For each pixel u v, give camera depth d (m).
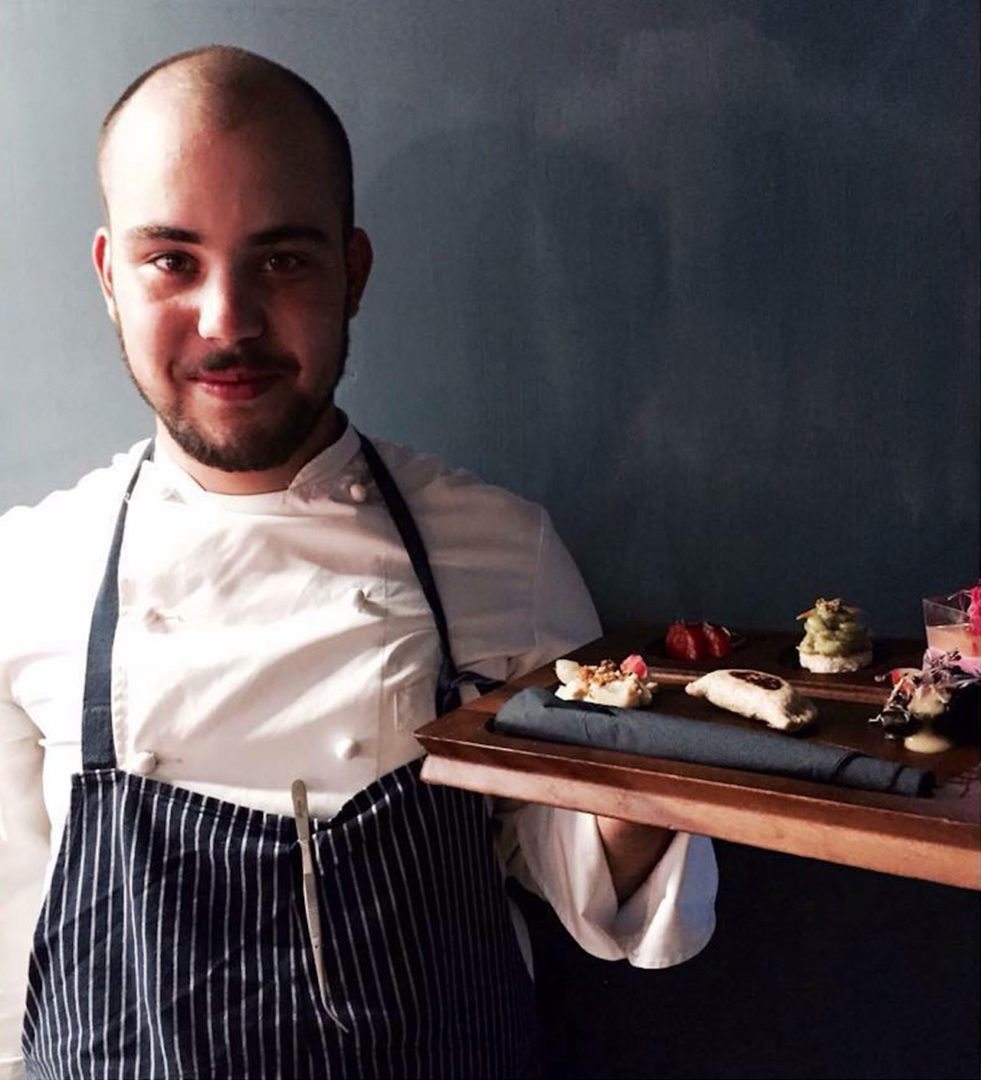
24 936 1.20
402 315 1.38
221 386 1.03
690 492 1.30
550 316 1.32
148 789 1.07
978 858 0.74
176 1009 1.03
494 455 1.38
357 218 1.38
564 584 1.23
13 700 1.19
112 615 1.12
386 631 1.12
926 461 1.20
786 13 1.17
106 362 1.47
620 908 1.12
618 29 1.23
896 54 1.14
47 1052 1.11
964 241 1.14
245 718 1.09
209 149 0.98
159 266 1.01
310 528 1.14
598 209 1.27
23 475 1.51
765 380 1.24
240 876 1.04
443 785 0.99
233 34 1.38
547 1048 1.47
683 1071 1.41
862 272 1.18
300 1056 1.03
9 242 1.48
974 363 1.16
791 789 0.80
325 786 1.09
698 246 1.24
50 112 1.44
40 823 1.21
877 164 1.16
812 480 1.25
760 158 1.20
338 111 1.36
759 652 1.13
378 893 1.05
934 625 1.04
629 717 0.91
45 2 1.42
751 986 1.37
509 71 1.28
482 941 1.15
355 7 1.33
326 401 1.10
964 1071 1.30
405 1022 1.06
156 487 1.18
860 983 1.32
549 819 1.14
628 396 1.30
